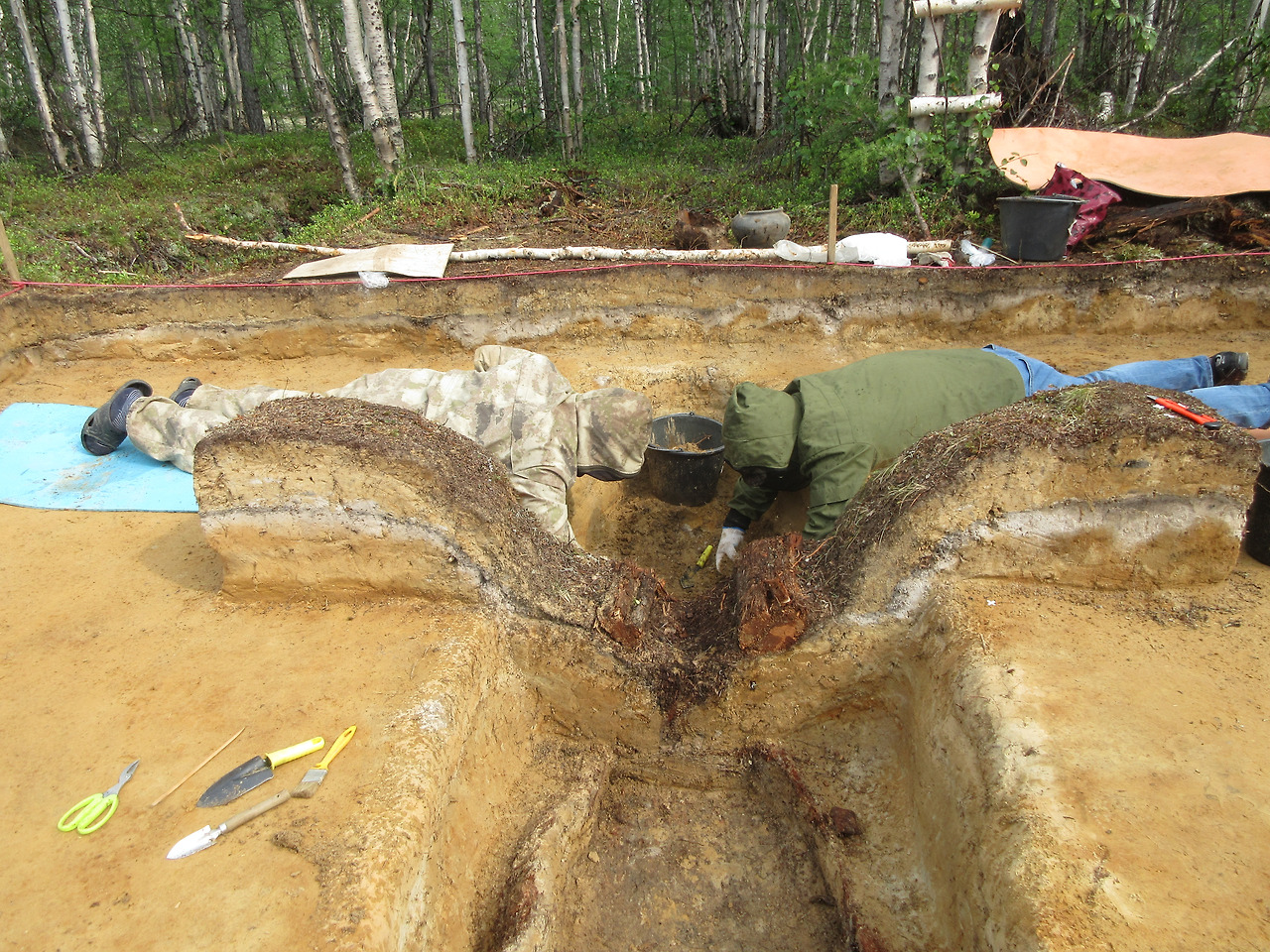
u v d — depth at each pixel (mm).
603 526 5070
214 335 6172
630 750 3203
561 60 11062
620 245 7262
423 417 3225
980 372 3789
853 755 3025
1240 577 2934
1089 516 2766
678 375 5688
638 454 3631
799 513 4383
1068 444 2697
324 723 2439
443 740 2424
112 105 17344
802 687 3043
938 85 7547
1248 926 1737
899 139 6902
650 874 2963
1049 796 2080
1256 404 3697
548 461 3504
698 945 2746
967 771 2389
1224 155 6535
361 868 1975
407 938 2014
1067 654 2555
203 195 9867
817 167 8227
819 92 8648
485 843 2609
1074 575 2850
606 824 3135
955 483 2773
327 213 8758
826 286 5832
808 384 3748
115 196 9938
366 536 2922
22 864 2014
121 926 1854
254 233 8672
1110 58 11703
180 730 2432
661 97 18281
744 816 3121
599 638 3025
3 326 5688
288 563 3000
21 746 2385
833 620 2963
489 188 8508
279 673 2666
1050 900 1834
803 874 2898
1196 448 2646
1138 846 1931
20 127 15453
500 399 3662
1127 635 2646
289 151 12938
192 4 16438
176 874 1983
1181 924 1753
